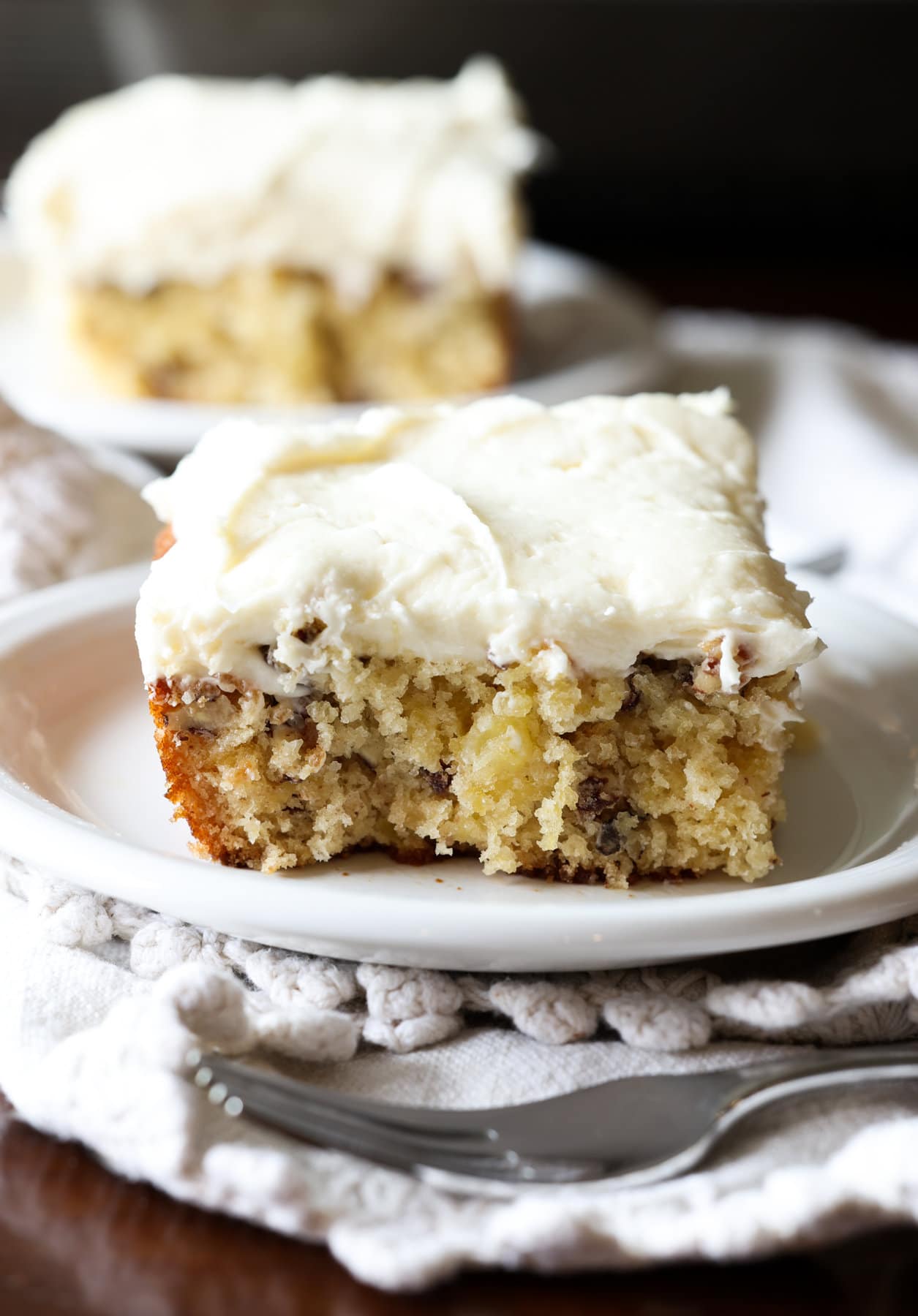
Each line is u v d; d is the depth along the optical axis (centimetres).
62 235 61
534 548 37
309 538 36
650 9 85
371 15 85
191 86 67
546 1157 31
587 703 37
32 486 45
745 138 89
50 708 40
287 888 33
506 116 67
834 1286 30
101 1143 31
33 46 86
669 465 39
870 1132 31
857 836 38
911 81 87
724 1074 32
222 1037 32
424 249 60
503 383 62
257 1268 30
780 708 37
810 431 58
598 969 34
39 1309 30
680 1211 30
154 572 37
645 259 89
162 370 62
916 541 51
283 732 37
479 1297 30
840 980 34
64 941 34
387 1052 33
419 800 37
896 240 92
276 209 60
